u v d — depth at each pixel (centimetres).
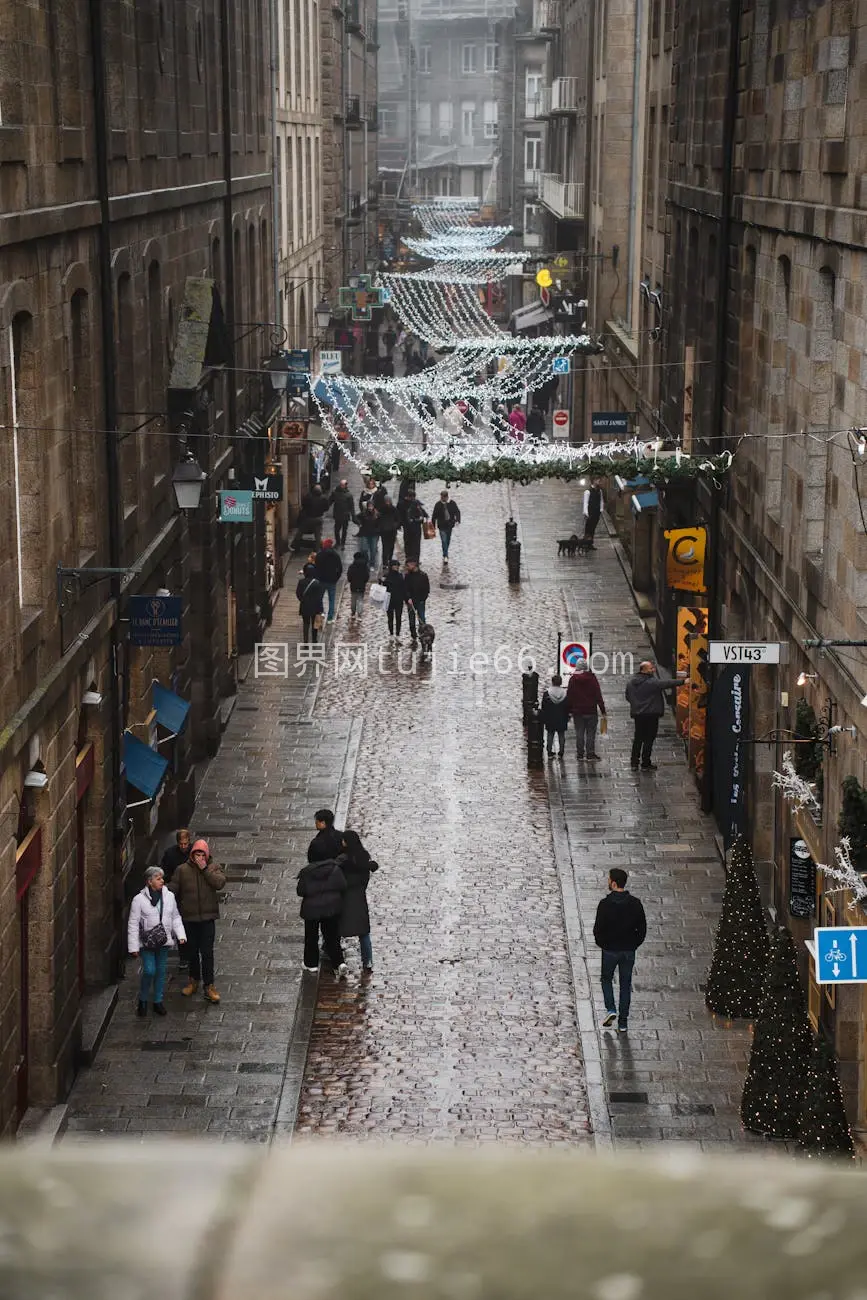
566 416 8800
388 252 16300
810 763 2805
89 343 2881
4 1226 120
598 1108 2606
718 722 3647
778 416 3428
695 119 4681
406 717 4966
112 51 3117
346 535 7444
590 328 9381
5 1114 2264
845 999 2503
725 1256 119
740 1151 2459
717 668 4059
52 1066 2534
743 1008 2919
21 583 2483
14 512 2345
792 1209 124
